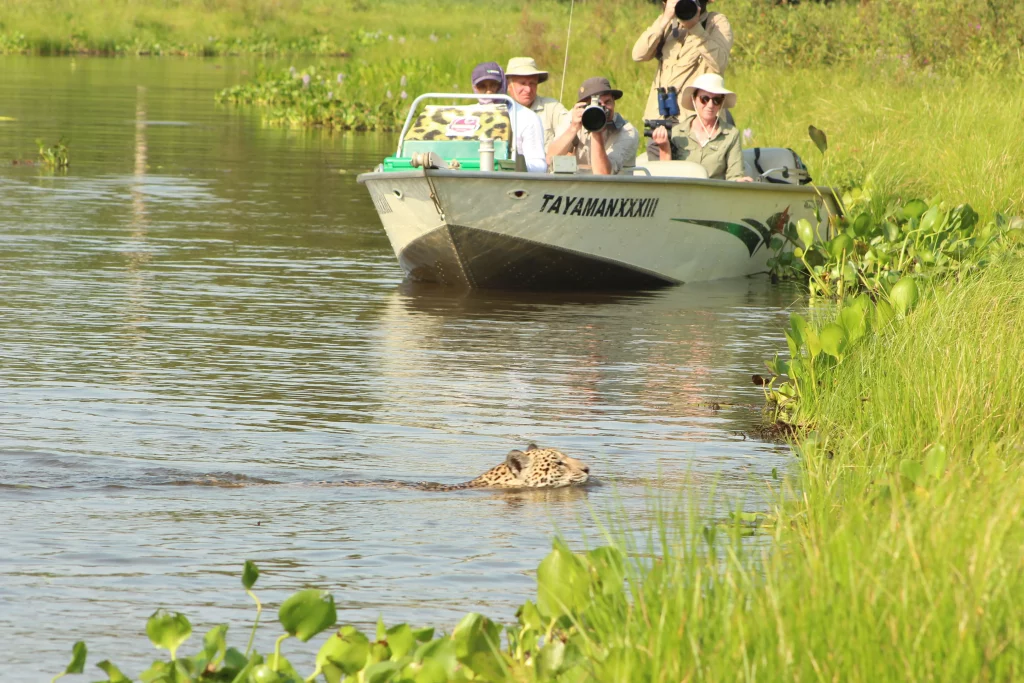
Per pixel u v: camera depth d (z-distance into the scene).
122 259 43.00
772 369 27.86
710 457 23.23
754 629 11.78
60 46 148.75
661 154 43.16
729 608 12.13
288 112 92.56
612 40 86.81
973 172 45.91
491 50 95.50
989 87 56.72
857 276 37.75
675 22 45.03
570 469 21.34
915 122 52.97
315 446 23.50
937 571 12.33
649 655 11.60
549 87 75.44
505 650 13.49
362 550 17.80
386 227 40.91
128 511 19.33
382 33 162.75
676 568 12.99
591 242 39.81
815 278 37.91
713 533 14.52
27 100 93.69
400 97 93.19
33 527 18.39
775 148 45.72
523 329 34.56
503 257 39.50
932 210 38.72
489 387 28.22
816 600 11.88
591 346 32.59
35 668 13.78
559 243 39.44
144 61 142.00
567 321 35.78
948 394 22.81
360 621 15.20
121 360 29.66
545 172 39.78
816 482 18.77
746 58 71.56
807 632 11.55
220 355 30.50
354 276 41.94
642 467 22.55
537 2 134.25
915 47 67.06
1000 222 39.16
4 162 64.56
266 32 164.62
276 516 19.28
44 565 16.88
